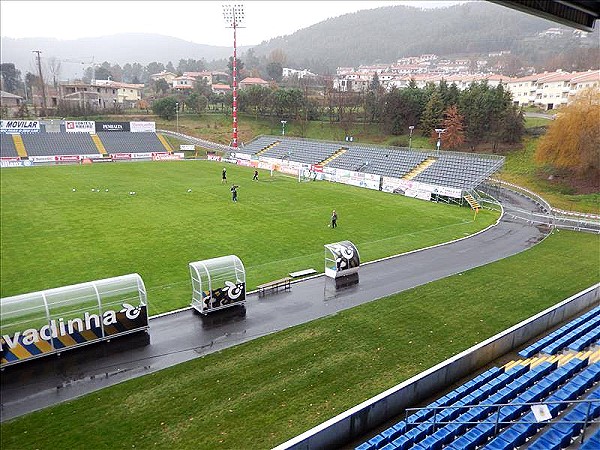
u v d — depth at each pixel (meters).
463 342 19.31
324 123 109.06
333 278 26.73
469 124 82.38
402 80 176.00
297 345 19.00
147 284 25.25
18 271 26.78
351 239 34.94
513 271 28.33
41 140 82.44
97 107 127.00
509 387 14.56
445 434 12.62
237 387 15.99
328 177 63.56
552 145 61.16
